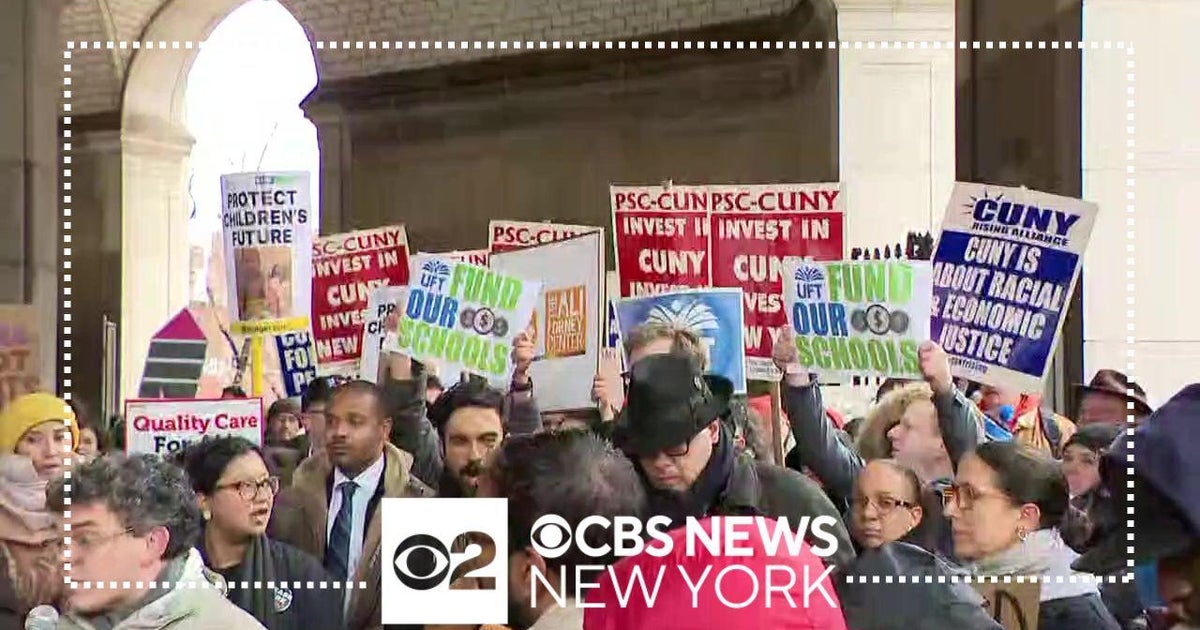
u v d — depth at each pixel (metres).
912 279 3.53
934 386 3.48
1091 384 3.80
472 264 3.83
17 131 4.41
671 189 3.70
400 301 3.88
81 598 3.70
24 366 4.34
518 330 3.71
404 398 3.76
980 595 3.50
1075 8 3.97
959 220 3.54
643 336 3.58
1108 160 3.92
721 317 3.58
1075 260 3.45
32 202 4.42
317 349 3.91
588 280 3.76
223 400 3.76
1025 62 4.02
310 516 3.74
